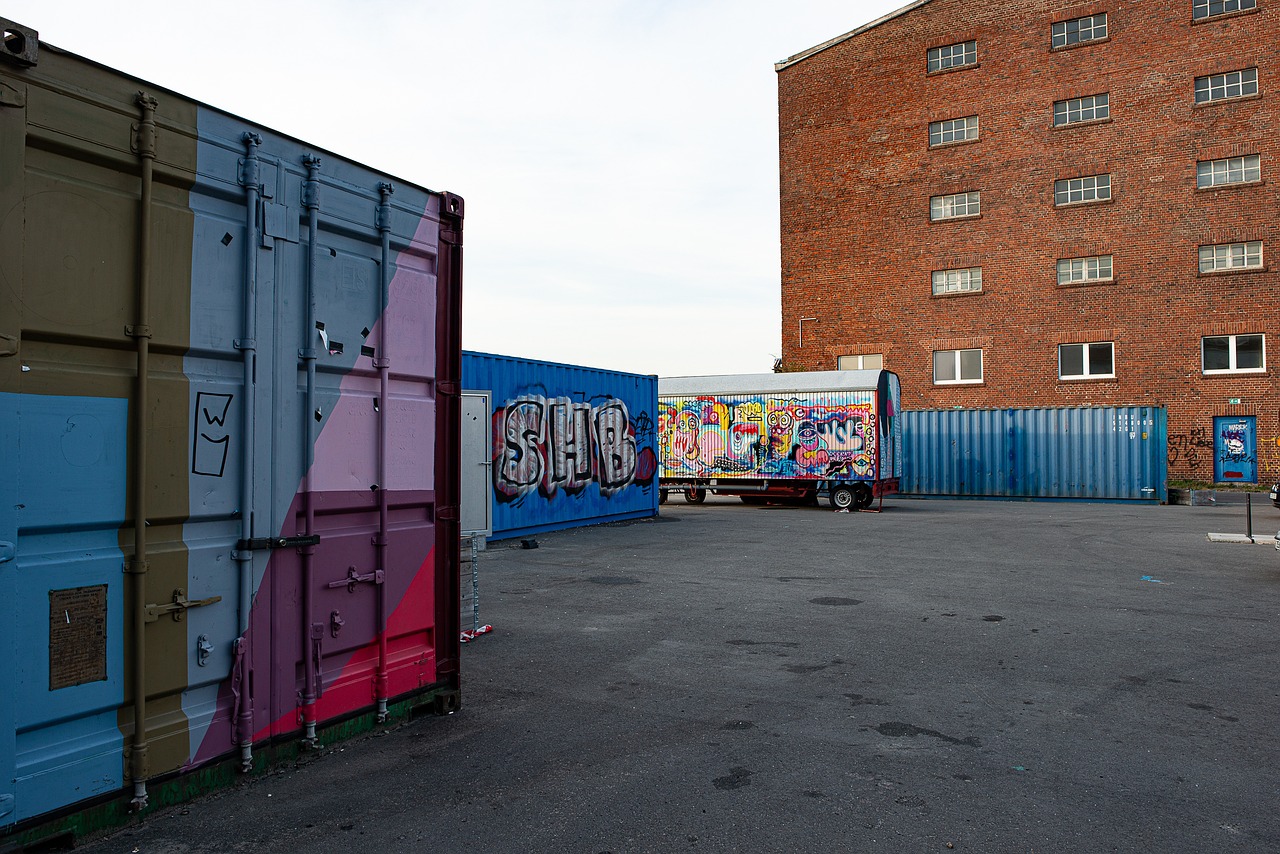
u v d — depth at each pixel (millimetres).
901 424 23641
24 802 3223
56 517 3285
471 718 5203
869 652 6828
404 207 4926
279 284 4172
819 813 3857
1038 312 30047
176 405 3725
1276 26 27141
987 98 31031
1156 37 28703
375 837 3596
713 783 4203
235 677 4000
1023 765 4438
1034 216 30234
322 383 4426
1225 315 27406
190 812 3775
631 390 18688
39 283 3242
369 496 4703
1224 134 27719
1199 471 27641
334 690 4566
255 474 4051
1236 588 9703
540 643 7160
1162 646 7000
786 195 34531
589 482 17094
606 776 4289
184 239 3760
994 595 9281
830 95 33750
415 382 5094
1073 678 6078
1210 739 4836
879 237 32688
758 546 13758
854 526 17031
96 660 3434
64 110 3316
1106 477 23578
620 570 11203
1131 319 28688
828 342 33594
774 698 5625
